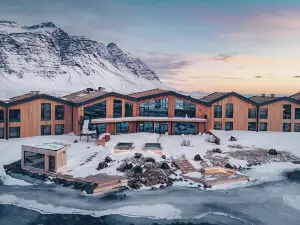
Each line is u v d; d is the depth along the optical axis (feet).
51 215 85.92
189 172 117.91
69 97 194.29
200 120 181.37
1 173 116.26
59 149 114.21
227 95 188.85
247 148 153.79
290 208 91.56
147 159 123.75
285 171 126.00
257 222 82.99
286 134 183.52
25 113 158.61
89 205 92.02
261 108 192.54
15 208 89.71
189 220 83.87
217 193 102.06
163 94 182.29
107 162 122.83
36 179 111.55
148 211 88.58
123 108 178.60
